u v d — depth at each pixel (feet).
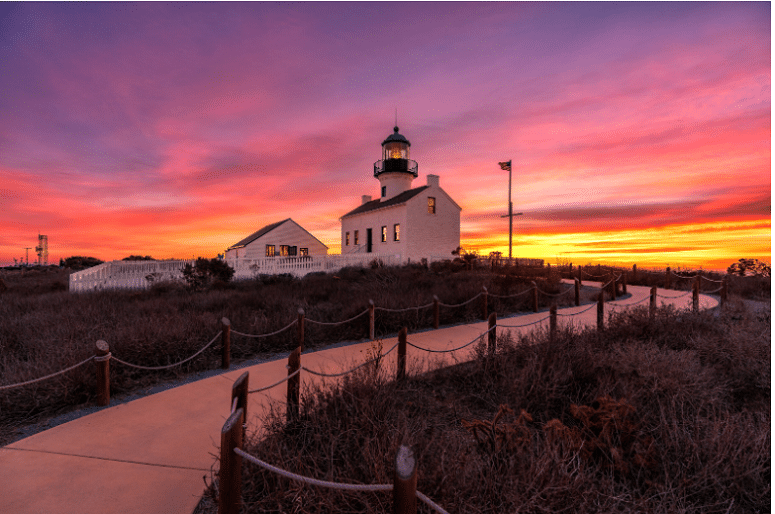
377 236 104.94
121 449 11.10
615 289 49.03
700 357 18.04
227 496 7.14
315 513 7.50
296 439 10.76
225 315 27.78
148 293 43.73
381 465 8.02
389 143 112.57
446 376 17.33
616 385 14.07
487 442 10.17
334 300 37.81
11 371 15.92
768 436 10.43
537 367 15.55
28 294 46.26
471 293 37.19
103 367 14.25
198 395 15.29
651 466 9.83
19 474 9.81
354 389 12.37
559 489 7.54
